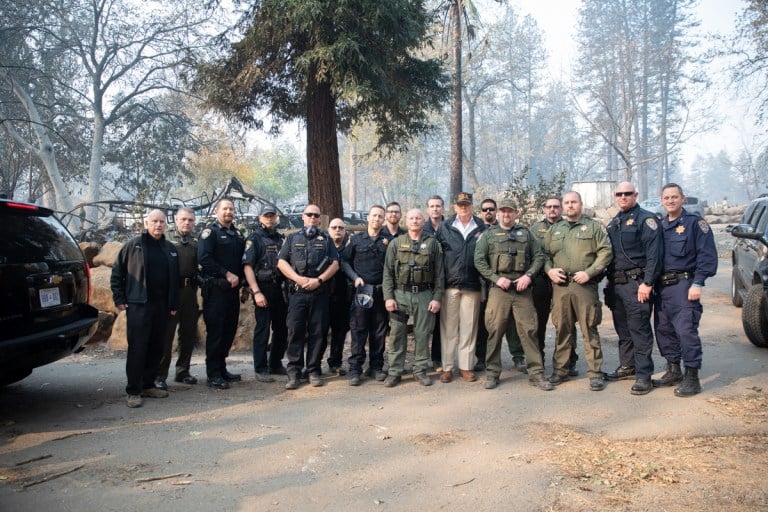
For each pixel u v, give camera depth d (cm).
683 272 566
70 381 648
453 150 1833
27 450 428
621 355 626
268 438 455
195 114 3953
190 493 358
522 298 603
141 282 547
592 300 588
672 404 534
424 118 1284
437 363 701
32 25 2873
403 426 484
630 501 345
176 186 3909
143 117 3600
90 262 1016
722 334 856
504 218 604
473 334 631
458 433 466
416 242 616
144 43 3231
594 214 2712
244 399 573
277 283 655
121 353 808
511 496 353
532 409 529
